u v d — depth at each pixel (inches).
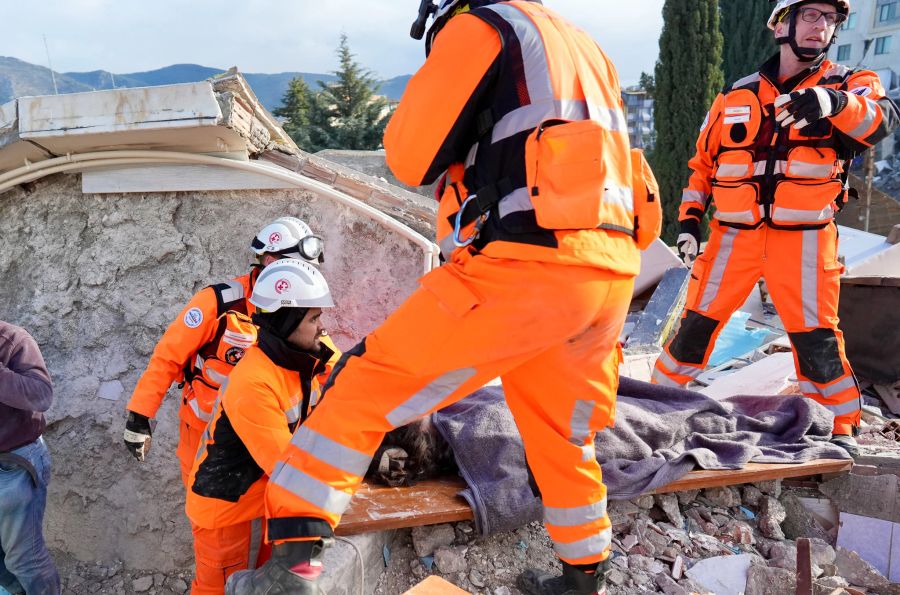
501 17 72.7
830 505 129.8
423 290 74.7
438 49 72.2
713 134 146.2
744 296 147.2
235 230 167.6
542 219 68.7
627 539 116.6
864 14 1558.8
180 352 123.4
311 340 99.7
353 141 1352.1
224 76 148.3
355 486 77.8
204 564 104.8
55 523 178.7
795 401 142.9
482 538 112.6
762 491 130.1
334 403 76.4
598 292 72.7
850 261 347.3
